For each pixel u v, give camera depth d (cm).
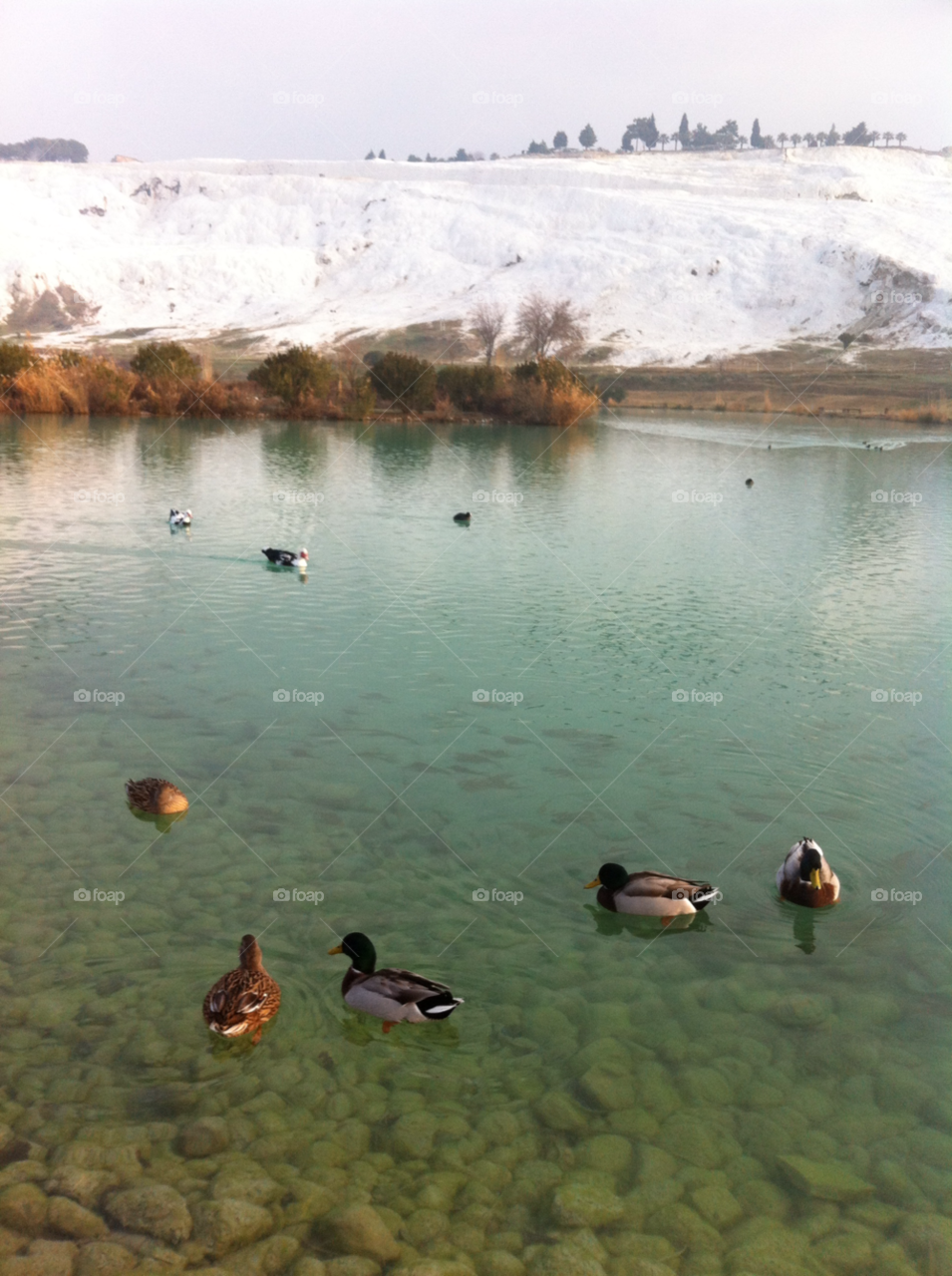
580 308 19175
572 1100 726
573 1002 843
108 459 4197
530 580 2359
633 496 3691
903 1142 694
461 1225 608
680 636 1925
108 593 2125
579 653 1811
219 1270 568
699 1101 730
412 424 6338
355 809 1175
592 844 1111
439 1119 700
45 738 1355
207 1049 760
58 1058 741
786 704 1570
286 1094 719
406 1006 776
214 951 886
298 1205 616
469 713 1501
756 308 19062
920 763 1354
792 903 1003
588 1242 601
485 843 1105
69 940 894
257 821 1137
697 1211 628
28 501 3123
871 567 2562
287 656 1745
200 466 4125
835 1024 823
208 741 1364
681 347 16750
